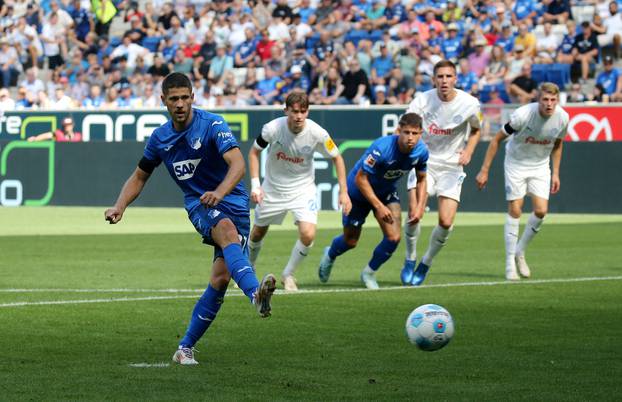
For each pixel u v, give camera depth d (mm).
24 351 20766
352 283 33656
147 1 92938
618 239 50469
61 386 17266
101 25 90875
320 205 70875
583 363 19734
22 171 76188
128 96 80000
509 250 34938
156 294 30062
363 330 23750
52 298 29047
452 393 16953
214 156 19422
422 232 55562
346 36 81250
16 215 67375
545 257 42156
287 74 79438
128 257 41656
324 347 21484
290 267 31781
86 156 74500
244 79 81375
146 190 74312
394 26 80875
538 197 35250
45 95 81625
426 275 35750
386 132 69562
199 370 18844
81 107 80375
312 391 17016
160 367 19109
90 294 30016
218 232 19016
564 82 73812
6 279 33812
